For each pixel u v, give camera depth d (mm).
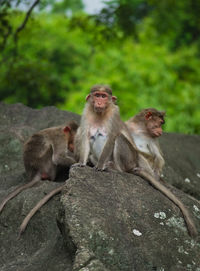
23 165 13117
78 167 9391
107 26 21328
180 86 28797
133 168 10594
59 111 15453
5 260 9531
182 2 29531
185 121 26109
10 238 9914
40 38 31312
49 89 23312
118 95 27234
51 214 9758
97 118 11172
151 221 8727
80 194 8539
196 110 27578
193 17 31047
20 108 15562
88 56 32656
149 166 11414
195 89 28938
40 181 11305
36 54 30812
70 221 8008
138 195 9094
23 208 10125
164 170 13477
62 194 8742
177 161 14406
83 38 32938
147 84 28297
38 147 12367
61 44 32312
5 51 24484
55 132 12703
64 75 31641
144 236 8406
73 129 12773
